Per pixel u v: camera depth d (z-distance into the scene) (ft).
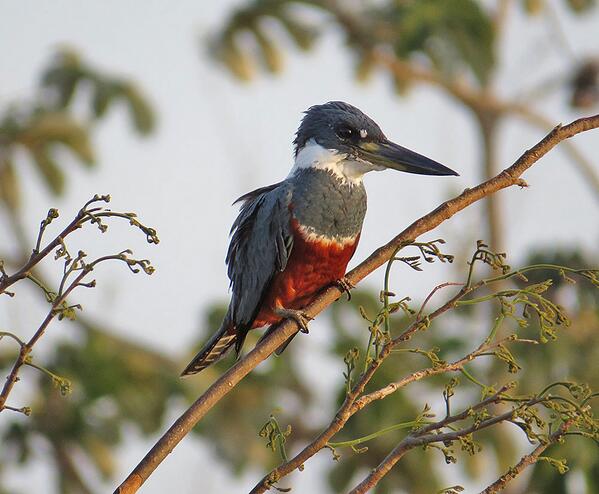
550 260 41.93
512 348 38.83
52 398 42.01
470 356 19.63
